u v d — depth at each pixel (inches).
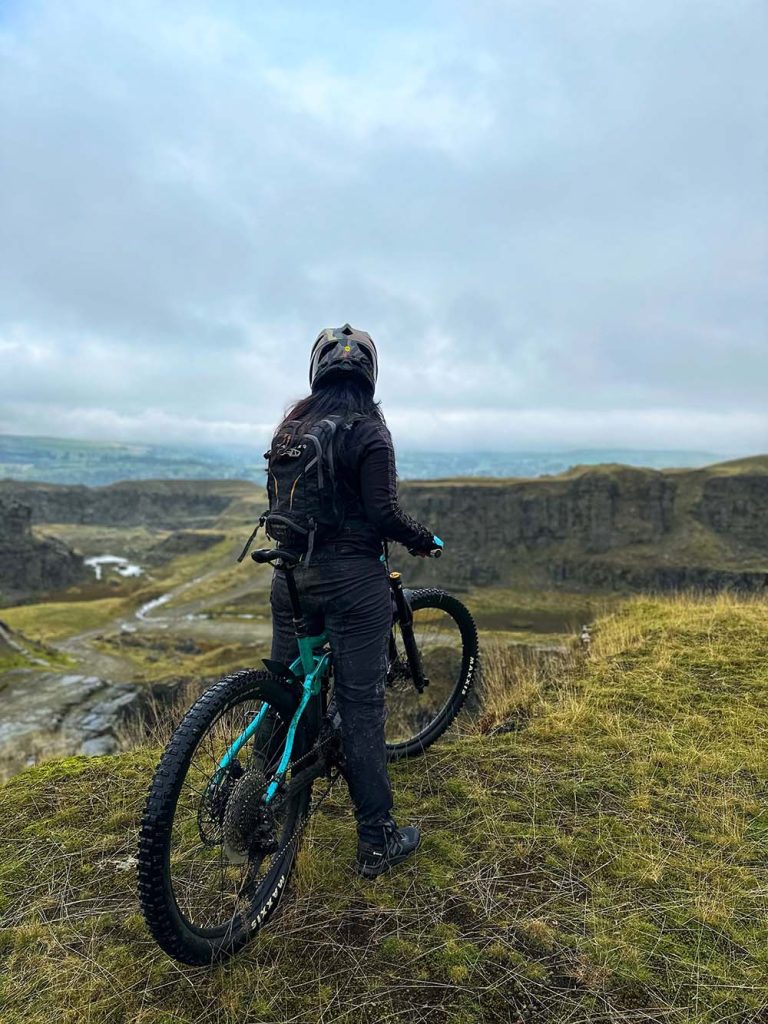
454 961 90.1
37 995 87.1
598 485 7524.6
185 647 3754.9
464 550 7618.1
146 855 79.0
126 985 88.2
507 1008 82.4
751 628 241.4
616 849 115.0
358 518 103.6
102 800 139.2
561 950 91.7
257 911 97.6
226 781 95.0
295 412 108.0
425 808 130.4
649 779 139.8
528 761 148.9
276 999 84.7
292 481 101.0
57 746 728.3
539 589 7130.9
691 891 103.9
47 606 5196.9
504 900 102.5
